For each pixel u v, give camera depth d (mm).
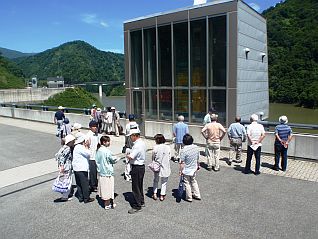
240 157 10758
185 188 7422
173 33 15086
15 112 26781
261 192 7938
